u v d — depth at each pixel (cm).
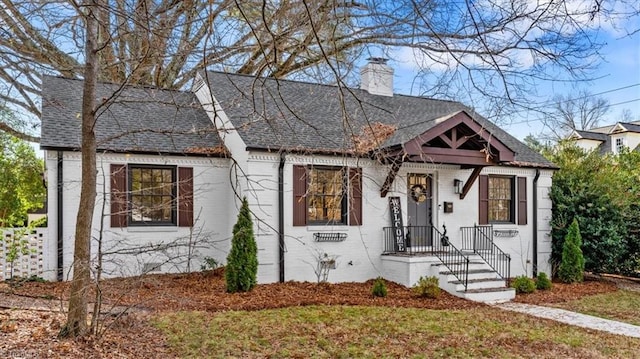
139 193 1309
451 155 1341
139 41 864
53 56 929
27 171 1902
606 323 1045
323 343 777
